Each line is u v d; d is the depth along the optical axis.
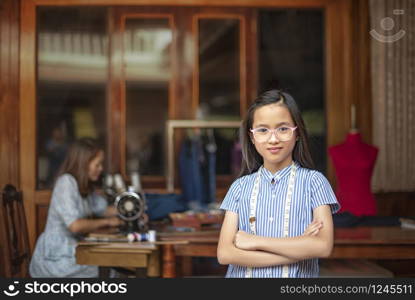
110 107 4.88
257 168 2.02
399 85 4.85
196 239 3.10
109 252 3.04
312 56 5.04
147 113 7.09
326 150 4.90
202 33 4.92
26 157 4.73
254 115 1.87
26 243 3.91
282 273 1.89
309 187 1.89
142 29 4.93
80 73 5.50
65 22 5.09
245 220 1.93
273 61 5.03
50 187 4.90
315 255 1.80
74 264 3.56
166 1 4.85
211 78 4.99
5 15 4.72
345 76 4.88
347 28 4.86
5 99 4.72
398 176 4.82
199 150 4.79
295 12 5.02
